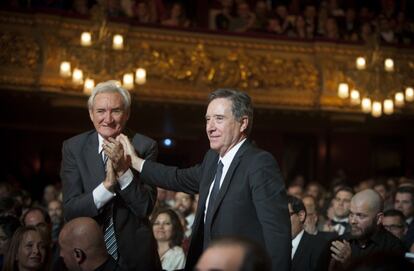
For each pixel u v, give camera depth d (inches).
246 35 618.8
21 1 569.0
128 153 161.6
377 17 714.8
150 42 587.5
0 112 652.1
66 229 138.0
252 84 618.5
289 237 141.3
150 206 161.6
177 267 252.2
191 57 598.5
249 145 153.7
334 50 632.4
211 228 149.3
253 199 145.3
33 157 703.7
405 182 403.9
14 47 542.0
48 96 558.3
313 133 763.4
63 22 552.4
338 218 314.0
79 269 136.8
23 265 187.2
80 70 522.9
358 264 78.8
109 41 557.9
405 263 77.4
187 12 711.1
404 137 793.6
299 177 585.6
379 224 204.2
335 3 710.5
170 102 594.6
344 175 713.0
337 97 629.9
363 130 774.5
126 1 632.4
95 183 160.7
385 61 604.7
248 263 80.7
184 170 165.6
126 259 158.6
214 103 151.9
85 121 685.9
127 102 162.4
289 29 659.4
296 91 631.2
